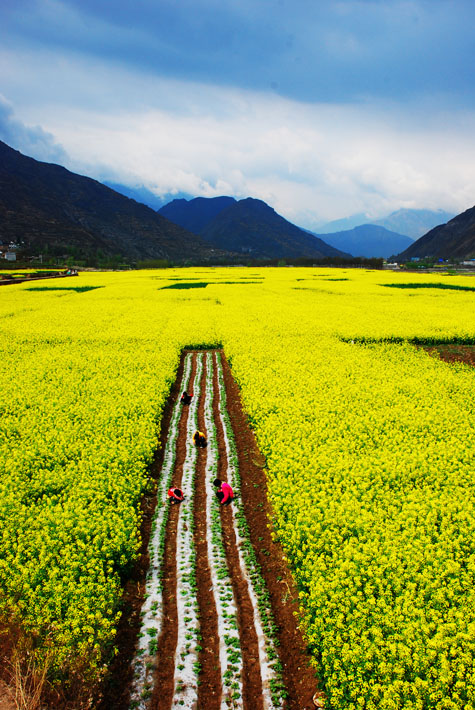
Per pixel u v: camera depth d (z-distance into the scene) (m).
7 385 19.27
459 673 6.11
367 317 33.84
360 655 6.55
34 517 10.22
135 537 10.05
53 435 14.27
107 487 11.31
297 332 28.47
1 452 13.25
